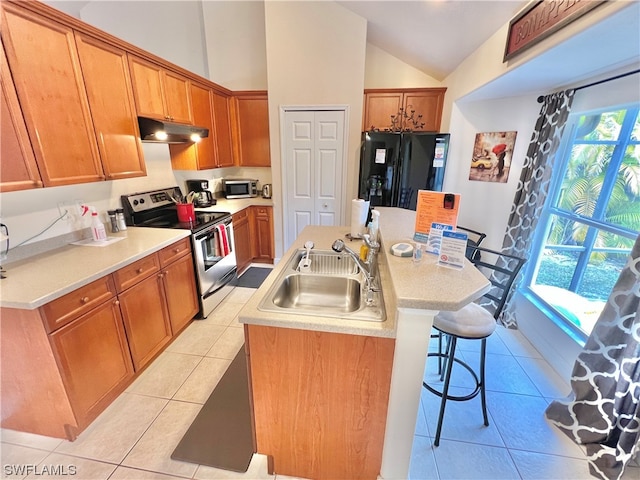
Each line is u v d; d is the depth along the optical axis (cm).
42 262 173
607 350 149
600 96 194
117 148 209
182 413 176
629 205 184
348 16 308
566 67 177
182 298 245
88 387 161
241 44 377
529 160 249
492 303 286
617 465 143
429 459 151
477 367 216
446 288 101
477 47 243
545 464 150
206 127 320
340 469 138
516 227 261
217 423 169
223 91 352
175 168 311
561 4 138
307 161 362
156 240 215
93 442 158
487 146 295
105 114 198
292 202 380
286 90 338
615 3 109
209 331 257
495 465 149
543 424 171
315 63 326
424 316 101
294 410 129
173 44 337
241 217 364
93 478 141
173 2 331
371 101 354
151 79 237
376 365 116
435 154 309
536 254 256
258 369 125
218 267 293
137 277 193
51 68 162
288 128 352
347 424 128
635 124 181
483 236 266
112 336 175
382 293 130
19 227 176
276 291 143
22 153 152
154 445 157
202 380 202
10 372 148
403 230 166
